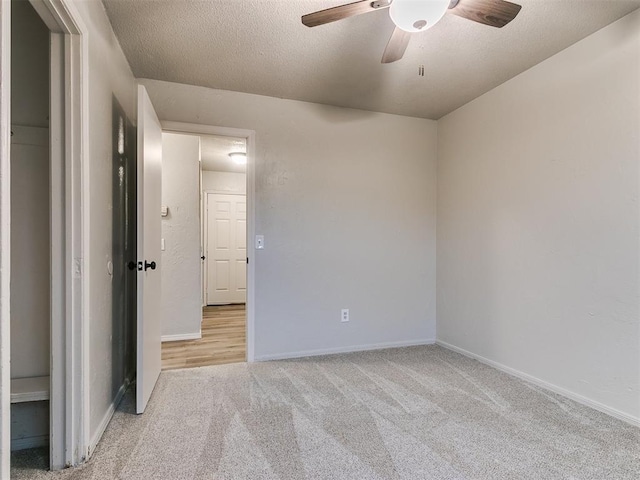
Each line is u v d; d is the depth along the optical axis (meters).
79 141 1.41
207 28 1.90
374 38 2.00
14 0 1.68
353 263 3.04
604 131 1.91
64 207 1.40
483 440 1.62
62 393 1.41
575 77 2.06
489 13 1.49
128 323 2.31
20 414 1.54
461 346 2.98
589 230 1.98
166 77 2.47
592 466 1.43
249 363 2.70
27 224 1.71
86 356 1.45
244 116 2.72
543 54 2.17
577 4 1.70
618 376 1.84
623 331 1.82
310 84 2.58
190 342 3.37
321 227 2.93
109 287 1.84
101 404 1.68
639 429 1.72
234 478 1.35
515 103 2.46
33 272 1.71
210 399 2.05
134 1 1.68
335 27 1.90
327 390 2.18
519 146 2.43
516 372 2.44
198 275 3.51
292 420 1.80
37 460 1.46
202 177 5.45
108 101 1.81
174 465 1.42
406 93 2.74
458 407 1.95
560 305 2.14
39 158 1.72
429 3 1.35
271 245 2.79
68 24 1.34
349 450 1.53
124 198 2.18
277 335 2.81
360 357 2.86
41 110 1.71
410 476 1.36
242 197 5.71
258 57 2.21
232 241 5.67
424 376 2.43
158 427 1.72
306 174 2.89
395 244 3.18
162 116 2.53
